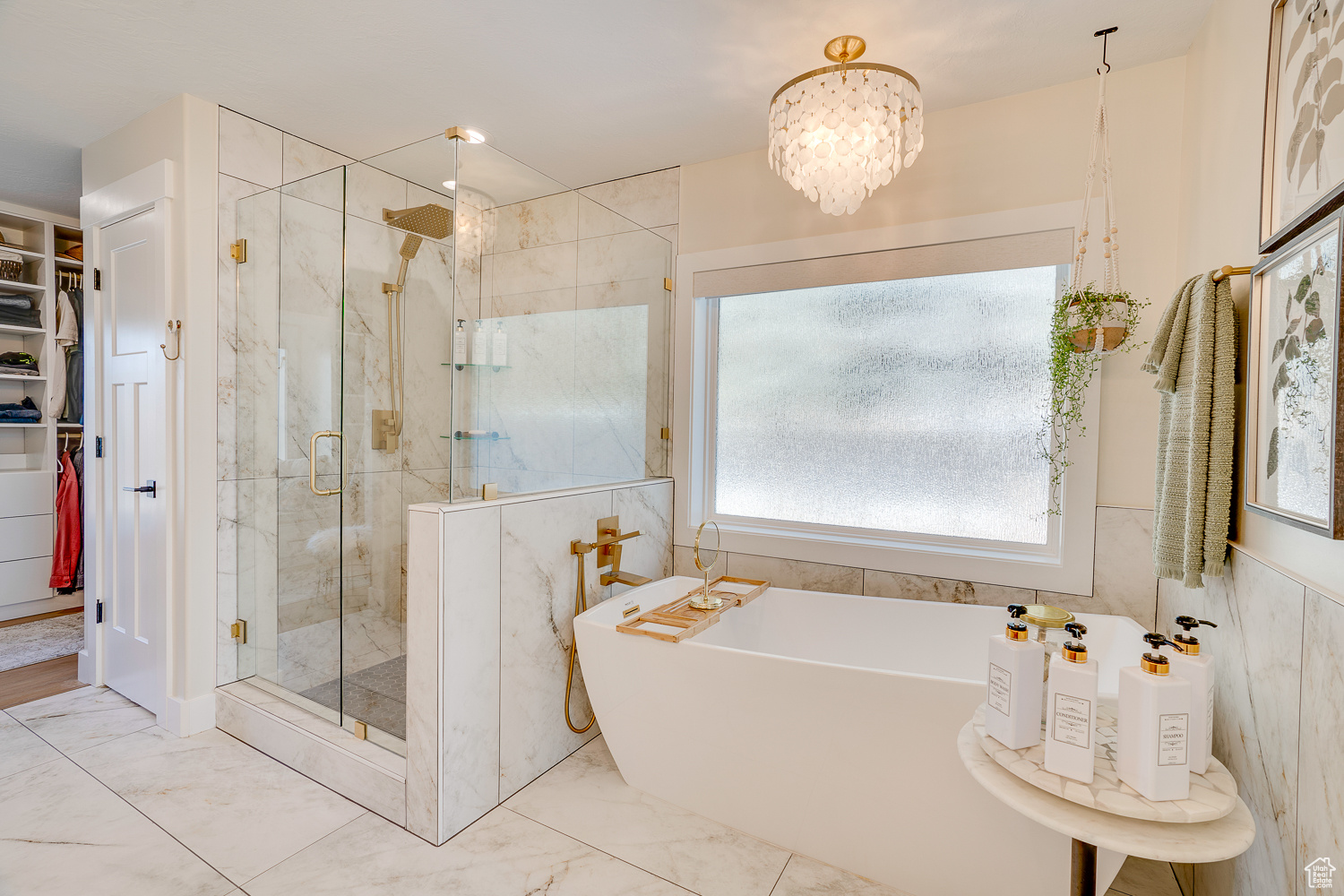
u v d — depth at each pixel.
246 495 2.65
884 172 1.74
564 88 2.38
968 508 2.54
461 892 1.67
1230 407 1.50
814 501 2.85
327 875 1.72
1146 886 1.77
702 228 3.00
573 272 2.41
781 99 1.75
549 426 2.31
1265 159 1.38
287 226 2.42
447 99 2.47
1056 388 2.15
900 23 1.96
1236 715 1.49
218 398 2.57
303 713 2.37
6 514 3.86
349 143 2.90
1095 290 2.21
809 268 2.73
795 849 1.86
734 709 1.88
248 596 2.65
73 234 4.24
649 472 2.93
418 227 2.01
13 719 2.62
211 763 2.28
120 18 1.98
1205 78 1.88
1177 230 2.10
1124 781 1.11
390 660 2.30
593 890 1.69
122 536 2.78
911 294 2.63
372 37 2.08
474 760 1.96
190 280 2.46
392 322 2.09
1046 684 1.36
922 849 1.68
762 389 2.96
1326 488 1.08
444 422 1.95
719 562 2.93
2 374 3.84
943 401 2.58
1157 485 1.79
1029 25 1.95
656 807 2.07
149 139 2.60
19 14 1.96
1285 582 1.24
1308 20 1.20
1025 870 1.58
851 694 1.70
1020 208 2.34
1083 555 2.25
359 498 2.23
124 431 2.76
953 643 2.30
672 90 2.39
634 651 2.03
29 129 2.76
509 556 2.08
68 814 1.97
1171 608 2.01
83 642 3.53
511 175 2.12
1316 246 1.13
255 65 2.26
